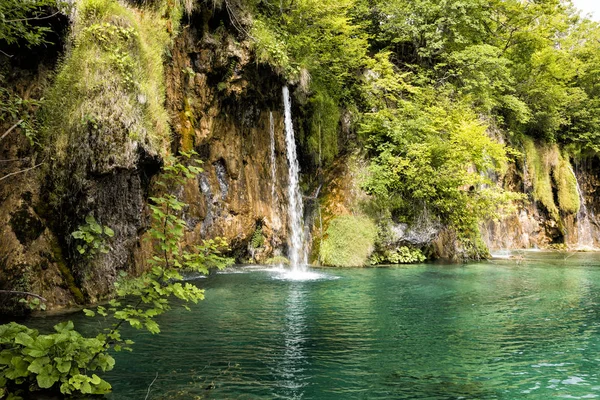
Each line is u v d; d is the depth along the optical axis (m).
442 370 5.48
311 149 16.59
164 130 9.84
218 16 12.79
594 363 5.79
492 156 20.08
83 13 8.78
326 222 16.30
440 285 11.62
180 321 7.53
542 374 5.39
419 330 7.27
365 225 16.11
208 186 13.35
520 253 23.19
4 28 6.41
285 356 5.84
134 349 5.99
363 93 18.52
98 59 8.56
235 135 14.19
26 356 4.24
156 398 4.47
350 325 7.49
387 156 17.03
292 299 9.54
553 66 28.28
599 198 31.44
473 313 8.52
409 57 23.30
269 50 13.42
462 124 17.88
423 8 21.08
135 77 9.05
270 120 15.34
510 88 25.20
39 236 7.99
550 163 29.00
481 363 5.75
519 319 8.08
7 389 4.20
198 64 12.52
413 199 17.25
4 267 7.38
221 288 10.72
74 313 7.61
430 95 19.75
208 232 13.27
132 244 9.48
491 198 18.48
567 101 29.45
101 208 8.66
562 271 15.06
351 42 17.50
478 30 22.88
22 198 7.87
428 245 17.61
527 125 29.23
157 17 10.84
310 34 16.22
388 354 6.04
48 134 8.28
